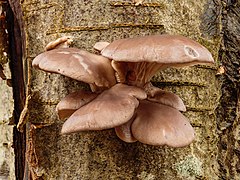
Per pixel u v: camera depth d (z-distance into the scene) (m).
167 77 0.51
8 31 0.58
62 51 0.46
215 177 0.56
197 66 0.53
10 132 0.62
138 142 0.50
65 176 0.51
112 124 0.42
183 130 0.45
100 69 0.46
